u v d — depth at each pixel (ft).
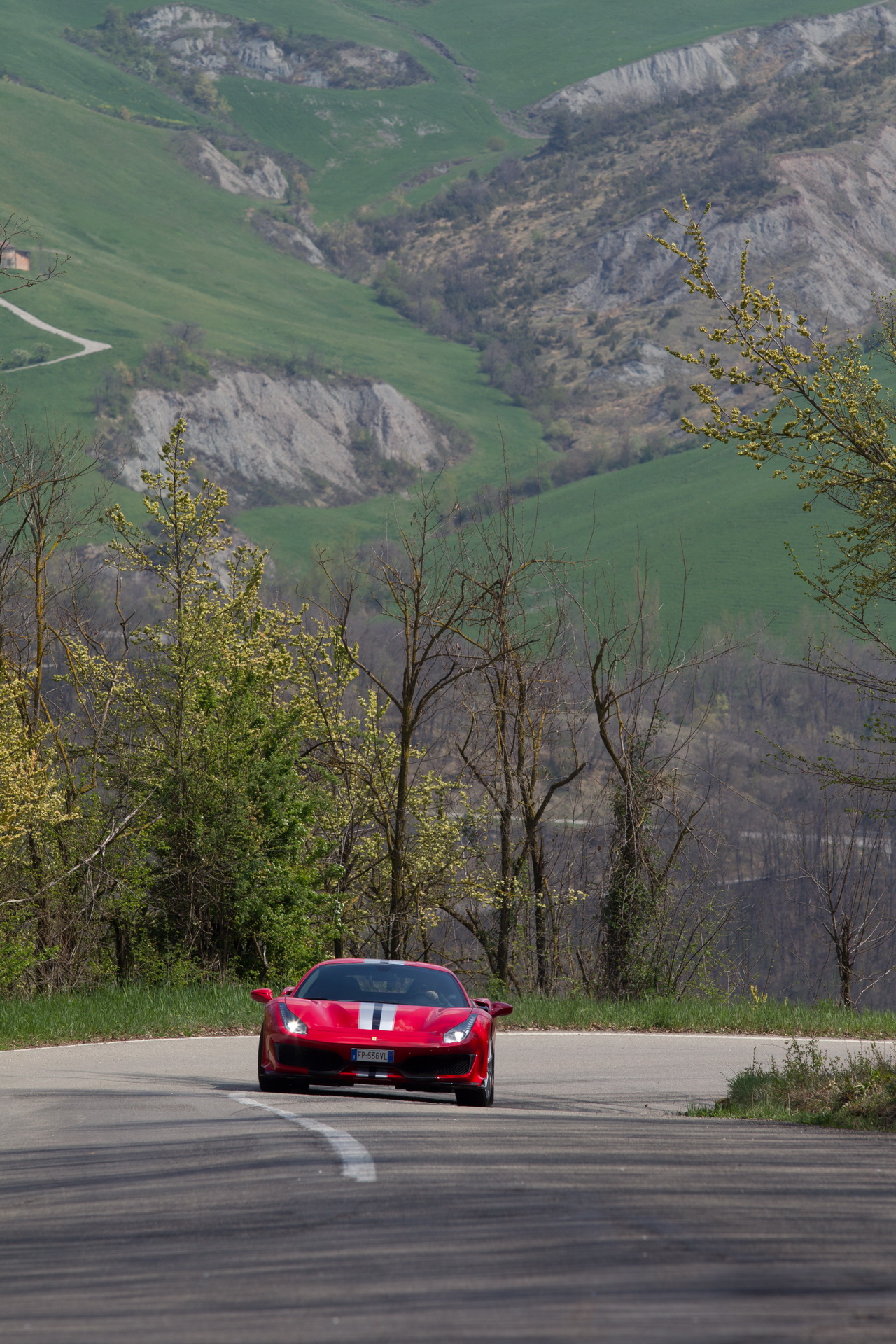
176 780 296.71
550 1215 56.08
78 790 286.05
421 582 296.71
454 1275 45.39
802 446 140.36
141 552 301.02
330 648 315.99
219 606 306.55
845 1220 56.59
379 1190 62.69
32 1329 39.83
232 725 299.58
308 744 330.75
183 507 296.30
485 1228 53.42
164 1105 108.58
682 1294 42.19
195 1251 50.83
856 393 139.03
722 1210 58.13
